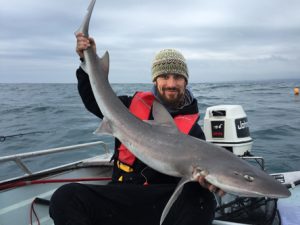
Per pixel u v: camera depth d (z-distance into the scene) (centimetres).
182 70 117
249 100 1004
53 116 686
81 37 112
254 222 126
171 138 105
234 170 90
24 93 1911
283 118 543
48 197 153
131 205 102
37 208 145
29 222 138
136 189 102
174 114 120
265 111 655
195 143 102
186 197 99
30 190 155
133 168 112
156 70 118
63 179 168
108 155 196
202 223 98
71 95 1582
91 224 101
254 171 91
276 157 289
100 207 101
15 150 382
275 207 127
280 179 154
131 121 111
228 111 170
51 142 422
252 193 86
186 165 98
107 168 187
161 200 103
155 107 112
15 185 154
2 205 142
